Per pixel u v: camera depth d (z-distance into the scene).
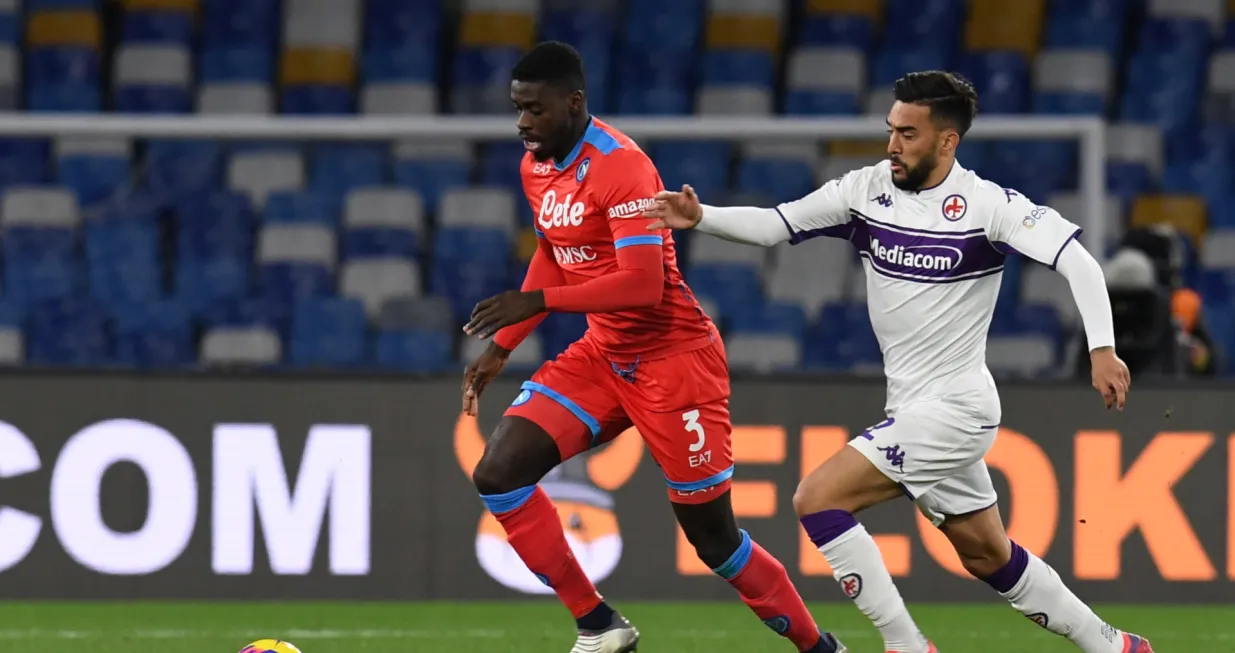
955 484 16.38
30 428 24.98
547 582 17.03
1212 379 25.48
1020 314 41.06
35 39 48.03
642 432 16.91
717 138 31.47
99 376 25.12
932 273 15.81
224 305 40.31
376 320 39.59
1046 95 48.72
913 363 16.02
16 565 24.95
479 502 25.48
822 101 48.16
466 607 25.06
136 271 42.09
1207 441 25.38
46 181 44.78
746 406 25.39
